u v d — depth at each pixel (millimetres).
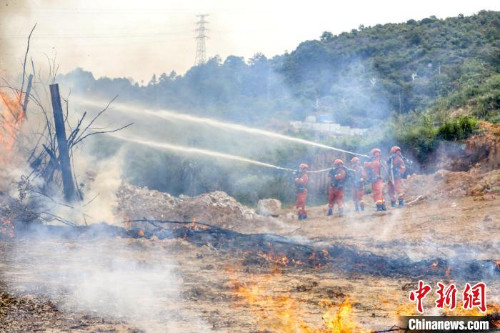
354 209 25375
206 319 9055
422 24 94250
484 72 62281
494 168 27328
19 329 8297
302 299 10492
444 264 13211
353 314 9523
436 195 24344
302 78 85750
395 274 12727
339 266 13523
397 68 77812
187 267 13078
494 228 16922
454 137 32469
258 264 13617
